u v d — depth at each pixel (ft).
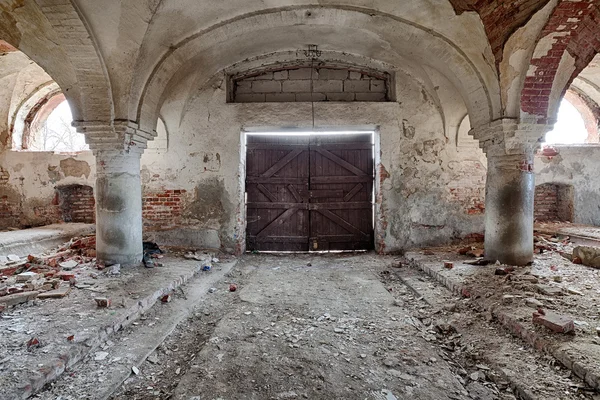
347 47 19.03
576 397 6.29
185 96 19.61
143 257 16.12
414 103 20.34
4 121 23.39
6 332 8.36
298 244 22.03
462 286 12.25
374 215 21.75
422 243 20.45
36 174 23.29
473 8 12.87
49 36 12.35
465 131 20.20
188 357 8.63
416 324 10.30
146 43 13.43
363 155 22.03
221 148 20.39
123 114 13.84
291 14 15.46
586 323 8.70
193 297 12.72
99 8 11.73
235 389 6.92
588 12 11.32
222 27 15.47
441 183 20.43
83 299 10.77
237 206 20.43
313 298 12.88
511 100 13.75
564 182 22.52
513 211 14.44
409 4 14.14
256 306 12.02
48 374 6.75
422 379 7.30
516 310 9.72
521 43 12.55
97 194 14.73
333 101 20.63
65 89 13.71
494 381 7.19
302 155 22.13
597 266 13.98
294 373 7.54
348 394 6.76
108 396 6.76
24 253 17.47
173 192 20.38
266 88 21.16
